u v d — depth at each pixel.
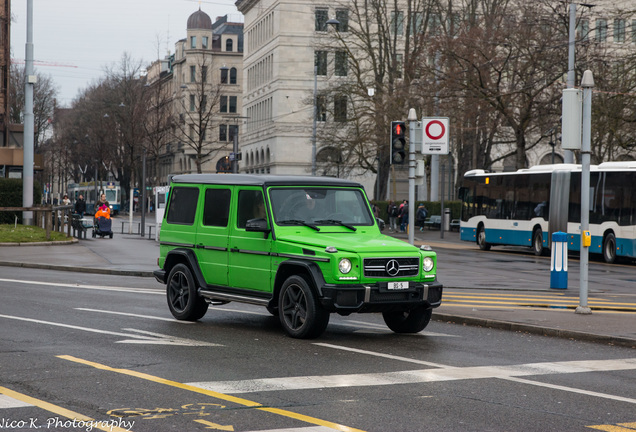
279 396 7.66
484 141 53.28
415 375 8.81
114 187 93.38
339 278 10.79
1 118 51.47
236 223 12.29
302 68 85.94
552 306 15.35
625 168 30.58
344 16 79.19
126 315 13.39
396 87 49.72
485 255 33.72
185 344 10.58
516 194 36.47
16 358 9.39
